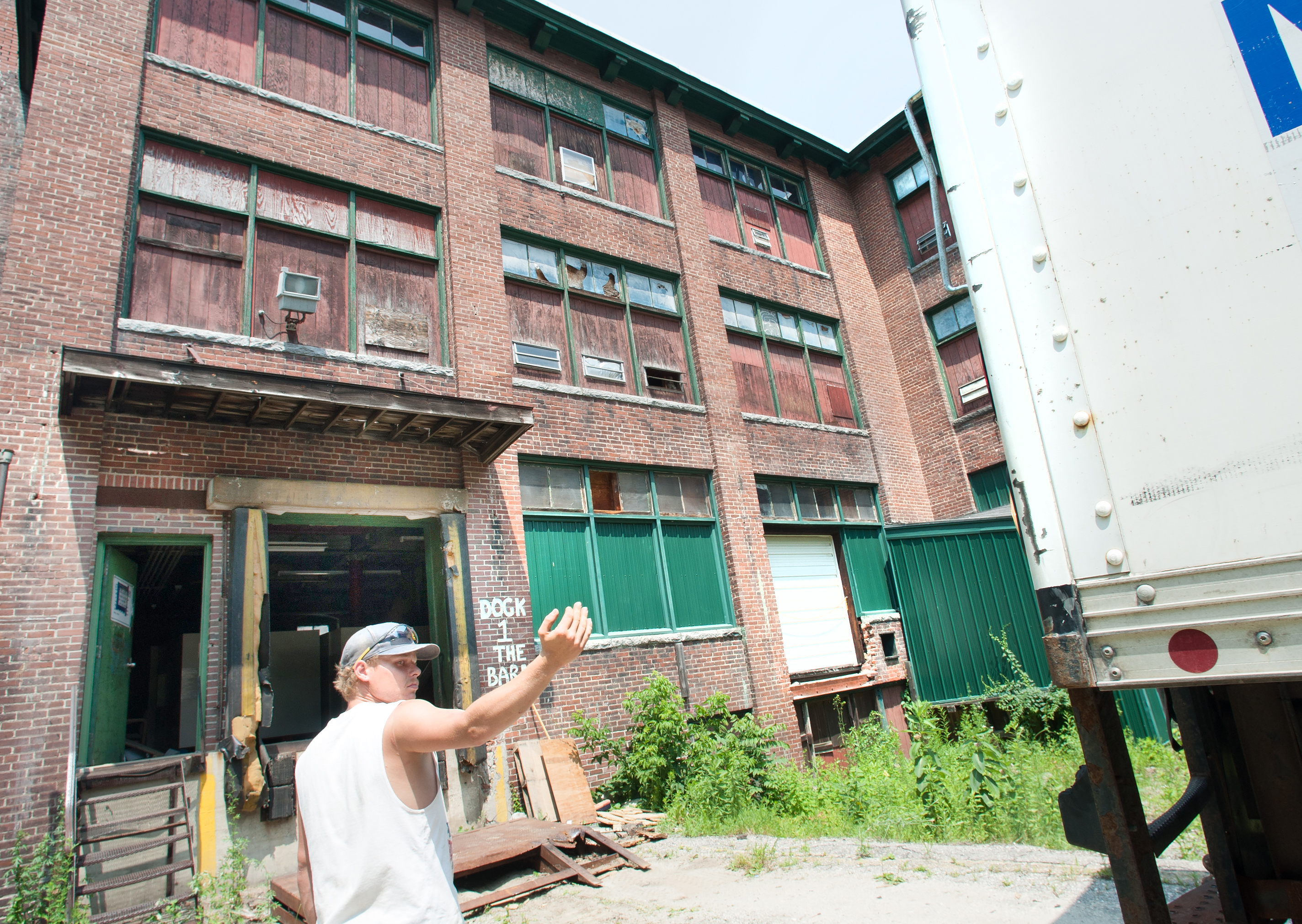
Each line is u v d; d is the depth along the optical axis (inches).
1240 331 81.9
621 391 481.4
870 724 468.8
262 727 278.4
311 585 545.6
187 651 335.9
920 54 114.6
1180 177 88.2
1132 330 89.1
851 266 677.9
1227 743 118.5
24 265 287.7
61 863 226.1
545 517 411.8
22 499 262.2
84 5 335.6
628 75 569.6
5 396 269.9
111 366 253.4
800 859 238.1
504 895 225.5
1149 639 82.7
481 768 324.5
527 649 365.1
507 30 515.2
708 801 324.8
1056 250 96.7
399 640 90.4
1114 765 87.9
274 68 397.4
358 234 394.0
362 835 74.7
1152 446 85.7
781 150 670.5
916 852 228.8
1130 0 94.7
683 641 433.7
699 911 197.9
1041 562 91.8
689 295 532.1
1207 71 88.0
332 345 369.4
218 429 309.7
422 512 353.4
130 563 305.6
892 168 695.1
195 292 337.4
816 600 530.3
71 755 246.4
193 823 257.8
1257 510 77.9
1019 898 172.6
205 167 355.9
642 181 558.9
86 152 315.0
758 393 566.9
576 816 321.1
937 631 523.5
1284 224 80.6
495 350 410.9
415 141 427.2
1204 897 131.5
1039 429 94.5
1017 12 104.6
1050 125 99.6
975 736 372.5
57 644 255.3
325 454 332.5
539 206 478.9
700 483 494.0
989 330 100.8
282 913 227.6
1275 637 74.7
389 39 450.0
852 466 589.0
